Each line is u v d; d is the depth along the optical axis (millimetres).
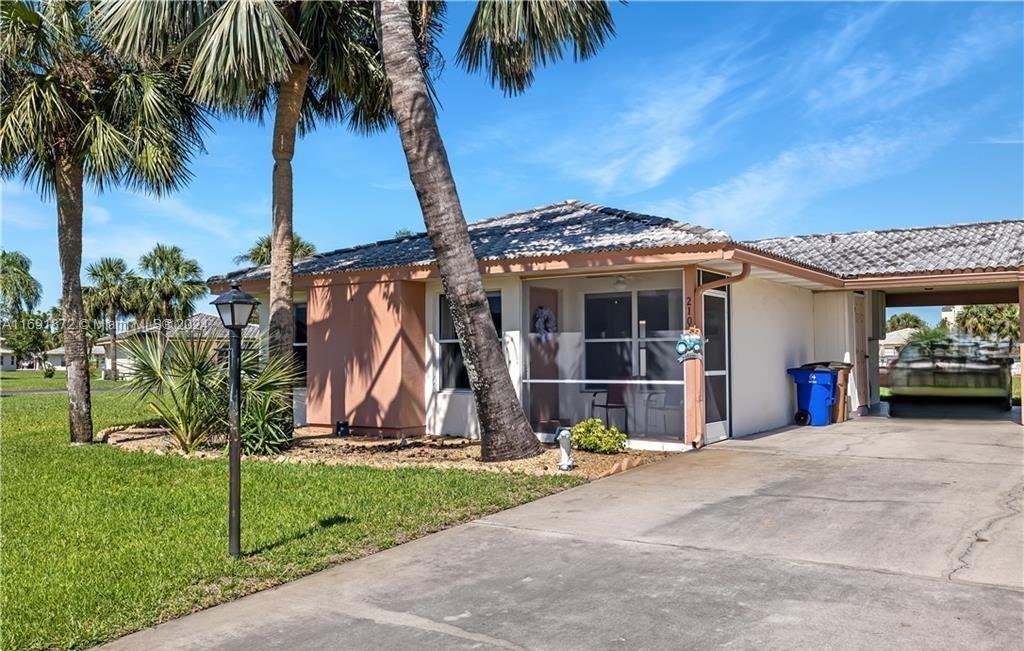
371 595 5266
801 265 12883
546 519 7234
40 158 12758
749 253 10891
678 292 11648
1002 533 6336
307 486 8766
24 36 11453
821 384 14578
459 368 13461
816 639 4301
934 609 4688
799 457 10500
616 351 12133
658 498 8023
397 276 13344
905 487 8258
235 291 6184
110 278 55469
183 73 12500
